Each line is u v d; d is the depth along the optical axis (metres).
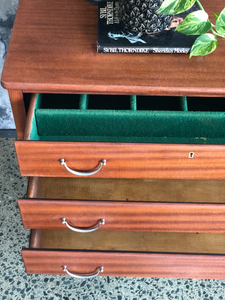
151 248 1.02
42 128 0.92
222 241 1.03
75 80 0.78
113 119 0.88
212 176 0.85
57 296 1.10
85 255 0.88
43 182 1.03
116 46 0.82
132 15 0.81
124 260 0.90
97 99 1.09
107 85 0.78
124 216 0.86
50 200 0.81
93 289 1.12
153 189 1.03
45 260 0.91
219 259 0.88
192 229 0.92
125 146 0.75
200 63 0.83
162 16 0.80
